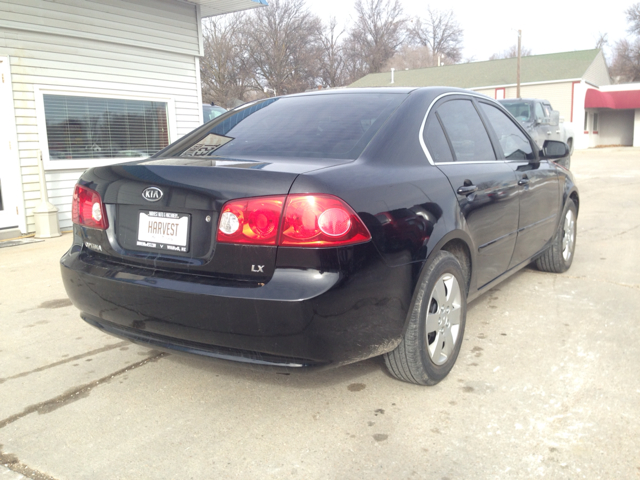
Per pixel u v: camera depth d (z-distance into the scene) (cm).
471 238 300
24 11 735
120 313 253
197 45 984
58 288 481
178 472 216
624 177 1453
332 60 5747
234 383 292
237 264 222
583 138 3441
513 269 388
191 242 236
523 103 1189
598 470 210
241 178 225
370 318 230
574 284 459
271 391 281
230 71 4847
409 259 245
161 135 948
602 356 313
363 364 310
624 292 434
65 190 802
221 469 217
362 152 256
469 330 358
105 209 265
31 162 758
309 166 236
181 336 236
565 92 3409
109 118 861
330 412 259
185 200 234
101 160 852
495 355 318
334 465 218
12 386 293
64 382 297
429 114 302
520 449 225
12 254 628
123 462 223
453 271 283
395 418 252
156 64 922
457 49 6812
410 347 259
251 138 289
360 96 311
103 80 842
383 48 6253
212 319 224
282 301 211
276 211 216
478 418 249
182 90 974
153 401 274
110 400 276
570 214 491
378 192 238
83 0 803
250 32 4941
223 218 223
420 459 220
